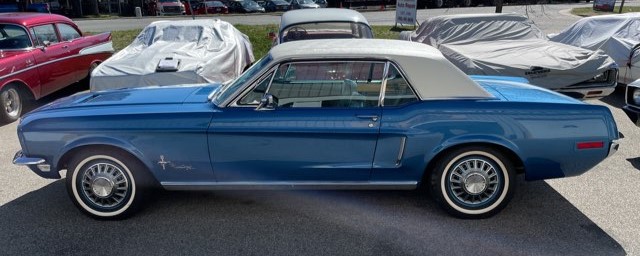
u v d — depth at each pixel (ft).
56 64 25.53
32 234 11.78
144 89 14.33
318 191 13.97
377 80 11.62
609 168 15.56
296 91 11.78
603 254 10.55
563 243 11.02
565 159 11.58
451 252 10.71
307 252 10.80
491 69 20.33
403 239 11.29
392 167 11.76
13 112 23.13
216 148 11.71
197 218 12.49
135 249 11.01
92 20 91.45
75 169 12.09
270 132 11.53
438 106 11.41
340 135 11.50
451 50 22.77
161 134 11.63
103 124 11.71
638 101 15.96
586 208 12.73
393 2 101.81
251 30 50.29
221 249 10.97
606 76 20.61
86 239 11.51
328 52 11.77
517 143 11.37
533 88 13.39
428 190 13.75
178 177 12.11
